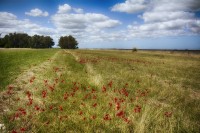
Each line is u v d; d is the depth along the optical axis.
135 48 111.50
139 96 9.05
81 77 12.60
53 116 6.26
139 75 15.35
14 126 5.51
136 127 5.61
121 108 6.93
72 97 8.08
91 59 29.45
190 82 14.06
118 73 15.71
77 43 181.62
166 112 6.82
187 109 7.89
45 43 169.12
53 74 13.41
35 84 10.32
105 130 5.63
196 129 6.07
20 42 157.50
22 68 17.17
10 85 9.89
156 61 34.94
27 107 6.82
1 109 6.68
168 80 14.23
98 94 8.61
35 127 5.54
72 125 5.79
